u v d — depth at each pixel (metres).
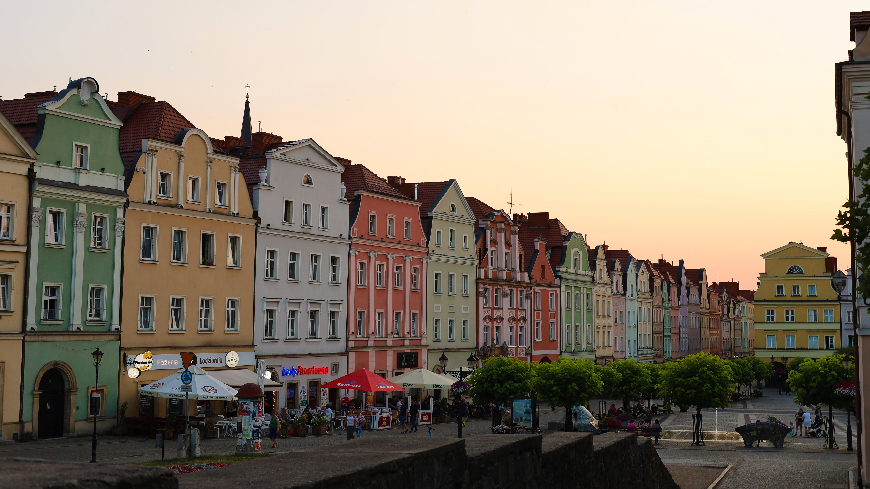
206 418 50.38
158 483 5.15
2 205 43.59
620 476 16.02
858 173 18.39
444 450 8.46
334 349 66.00
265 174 59.66
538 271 96.19
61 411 46.03
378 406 69.06
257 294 58.94
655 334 134.50
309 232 63.62
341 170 67.44
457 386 49.00
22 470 4.86
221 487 5.93
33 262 44.59
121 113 53.94
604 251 114.38
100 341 47.78
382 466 7.20
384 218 72.12
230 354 52.34
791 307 122.69
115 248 49.00
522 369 58.75
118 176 49.31
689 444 53.94
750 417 79.81
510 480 10.26
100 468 5.04
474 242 84.50
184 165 53.53
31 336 44.12
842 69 26.58
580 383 55.81
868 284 18.39
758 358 116.94
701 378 53.75
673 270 151.50
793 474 35.12
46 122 45.56
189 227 53.81
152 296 51.22
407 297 74.38
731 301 182.50
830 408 51.34
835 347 120.62
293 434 50.62
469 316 83.19
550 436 13.42
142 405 50.03
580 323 105.44
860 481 27.72
